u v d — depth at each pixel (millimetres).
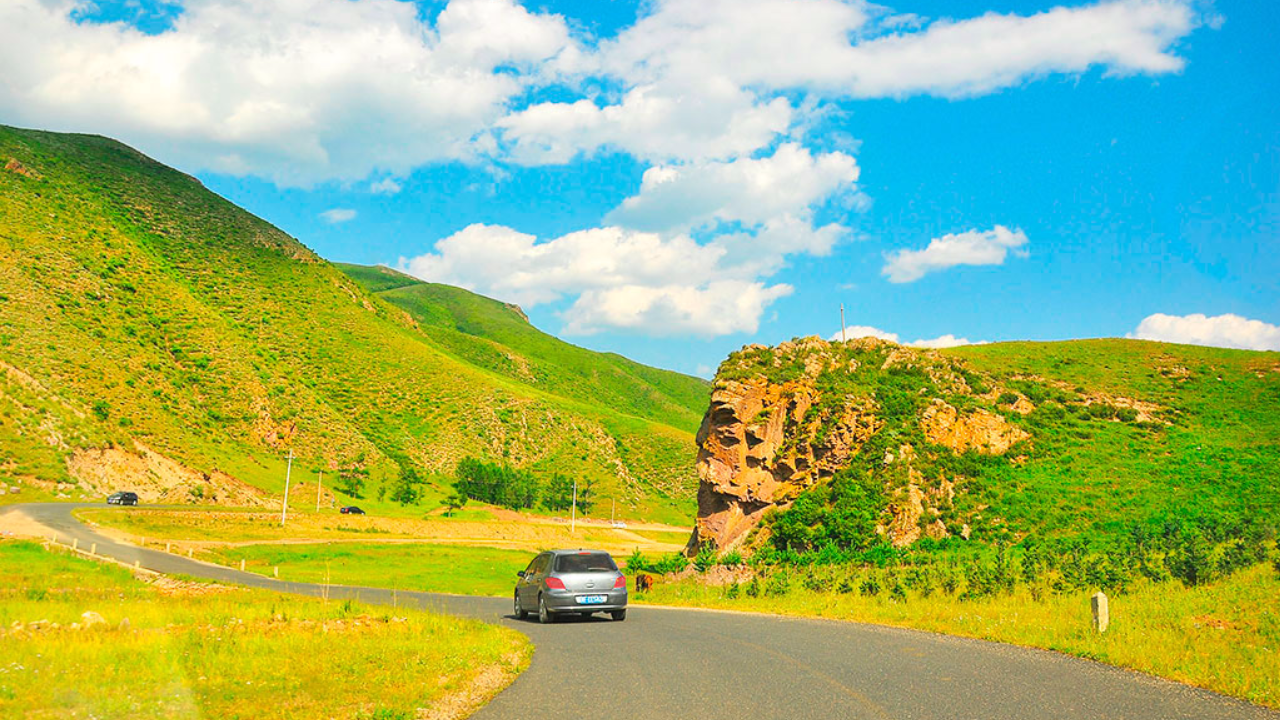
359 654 11961
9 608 17766
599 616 22141
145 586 32125
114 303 129000
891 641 14414
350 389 157250
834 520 40844
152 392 111875
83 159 191375
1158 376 62938
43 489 77562
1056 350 71188
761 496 46562
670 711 8703
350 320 185000
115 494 79812
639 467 177875
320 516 91625
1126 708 8602
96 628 14133
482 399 173500
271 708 8562
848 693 9523
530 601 20828
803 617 20359
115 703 8320
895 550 35969
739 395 50500
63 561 40219
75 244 138375
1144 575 20062
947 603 20250
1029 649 13148
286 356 154750
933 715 8352
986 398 53250
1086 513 38781
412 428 154375
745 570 39719
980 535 38375
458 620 17328
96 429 91000
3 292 110312
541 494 149750
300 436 128125
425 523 99688
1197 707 8641
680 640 15219
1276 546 23203
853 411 47844
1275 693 8906
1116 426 51250
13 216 135000
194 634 13227
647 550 106688
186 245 177250
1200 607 14812
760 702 9094
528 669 11641
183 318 138875
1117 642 12344
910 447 45219
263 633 14180
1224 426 51281
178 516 75625
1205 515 35719
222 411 121125
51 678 9258
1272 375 61906
